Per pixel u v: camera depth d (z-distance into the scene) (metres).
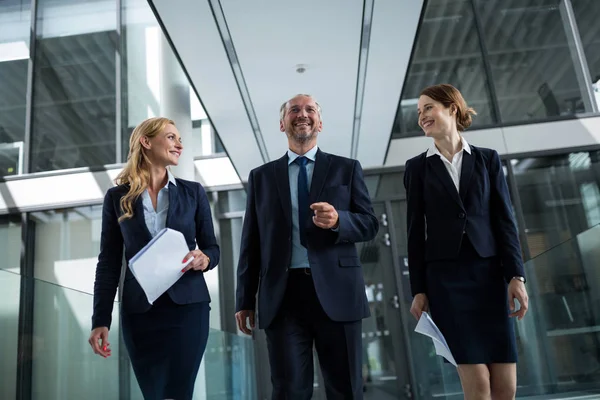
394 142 7.17
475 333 1.97
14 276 2.05
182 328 1.97
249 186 2.31
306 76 4.38
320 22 3.68
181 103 5.77
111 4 8.51
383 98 4.83
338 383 2.00
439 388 4.24
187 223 2.09
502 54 7.58
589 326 2.59
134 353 1.97
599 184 6.81
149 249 1.84
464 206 2.06
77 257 7.18
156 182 2.15
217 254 2.14
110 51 8.27
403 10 3.58
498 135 7.09
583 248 2.56
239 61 4.10
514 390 1.99
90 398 2.23
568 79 7.37
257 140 5.51
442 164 2.13
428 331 1.89
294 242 2.10
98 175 7.43
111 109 7.96
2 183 7.41
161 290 1.87
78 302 2.29
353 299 2.02
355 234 1.99
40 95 8.02
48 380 2.08
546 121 7.08
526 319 3.15
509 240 2.01
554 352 2.88
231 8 3.49
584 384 2.67
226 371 3.91
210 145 7.44
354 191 2.17
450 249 2.02
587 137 6.93
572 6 7.70
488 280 2.01
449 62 7.63
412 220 2.17
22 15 8.46
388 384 6.45
